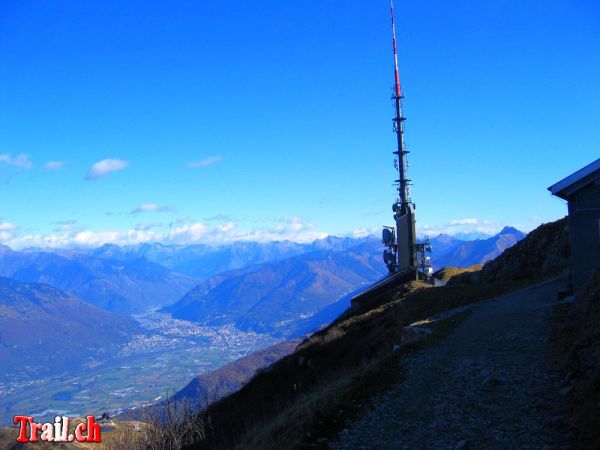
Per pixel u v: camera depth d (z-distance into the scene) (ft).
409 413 42.47
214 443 75.66
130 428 82.12
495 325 70.23
